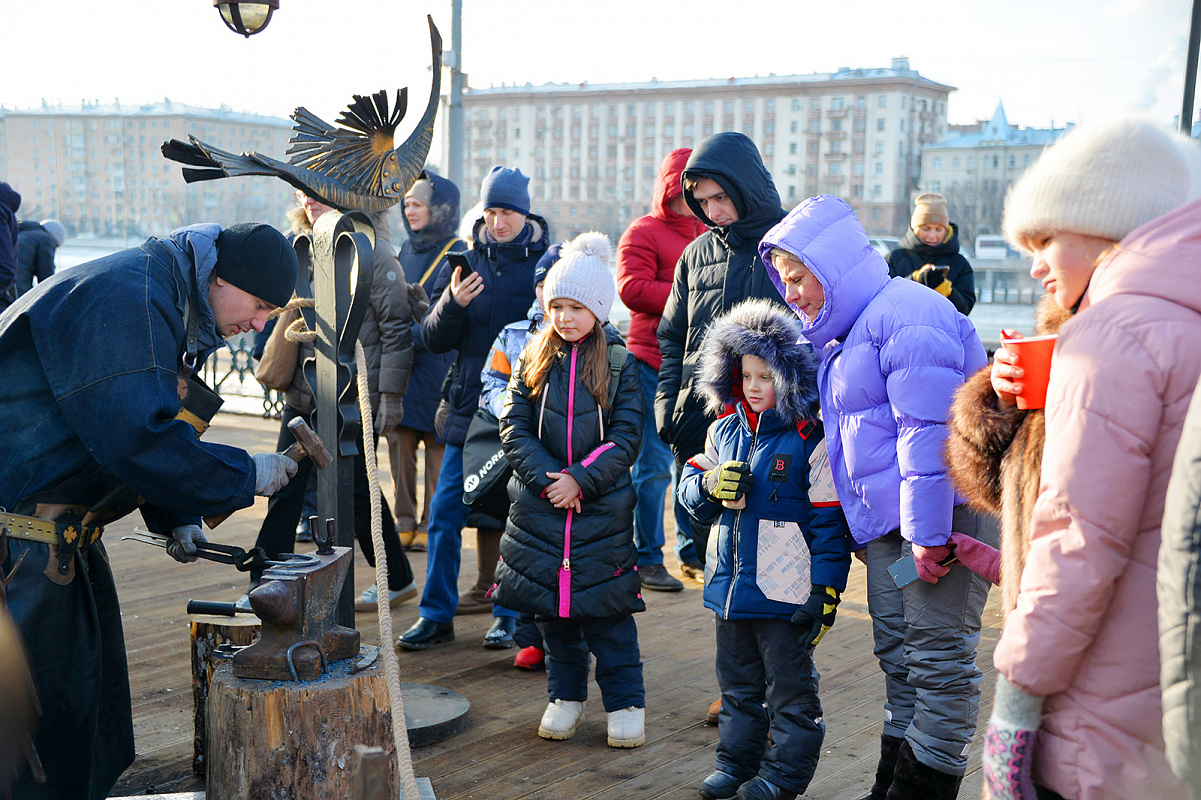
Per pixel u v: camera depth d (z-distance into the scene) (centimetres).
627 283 436
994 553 215
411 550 499
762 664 262
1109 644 129
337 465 244
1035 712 135
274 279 217
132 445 194
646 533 452
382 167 246
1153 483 126
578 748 292
